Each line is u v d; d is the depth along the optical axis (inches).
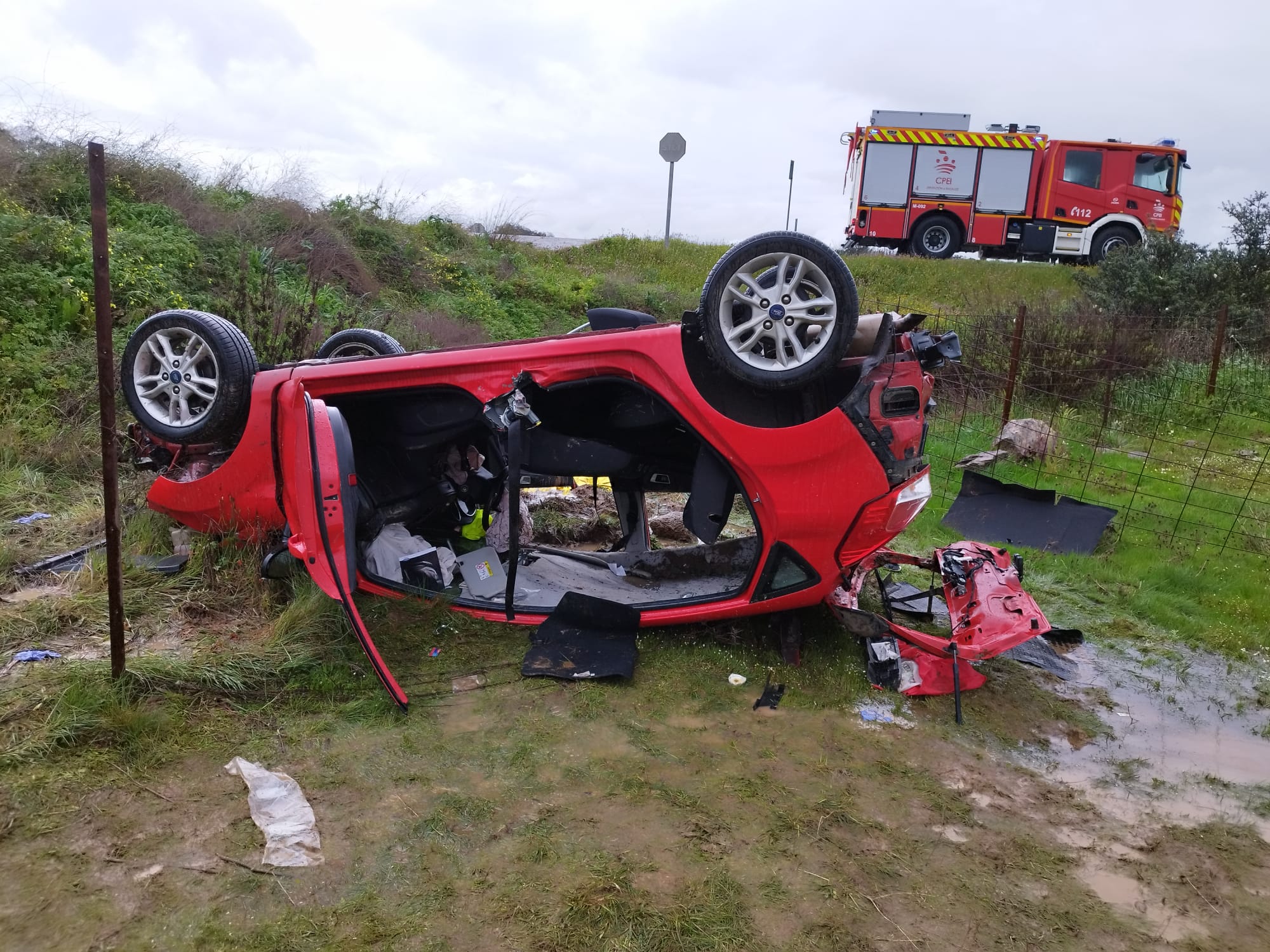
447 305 528.4
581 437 178.7
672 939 92.1
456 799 114.4
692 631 169.5
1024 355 427.5
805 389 155.3
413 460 182.9
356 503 152.1
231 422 169.0
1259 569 234.1
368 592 168.9
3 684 127.4
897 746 137.3
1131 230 856.9
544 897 97.2
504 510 197.2
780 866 105.7
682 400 153.9
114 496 121.8
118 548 123.3
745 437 151.2
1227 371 460.8
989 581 159.8
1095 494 299.9
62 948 85.5
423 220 658.8
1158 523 270.8
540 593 176.4
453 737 130.2
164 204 428.8
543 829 110.0
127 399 178.1
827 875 104.7
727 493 160.6
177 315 171.5
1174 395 433.4
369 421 180.9
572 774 122.6
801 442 149.4
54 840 100.2
